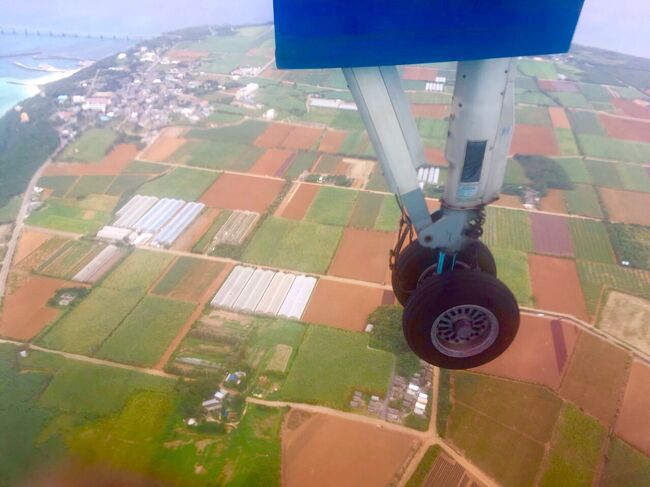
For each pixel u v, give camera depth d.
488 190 6.03
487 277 5.68
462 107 5.54
